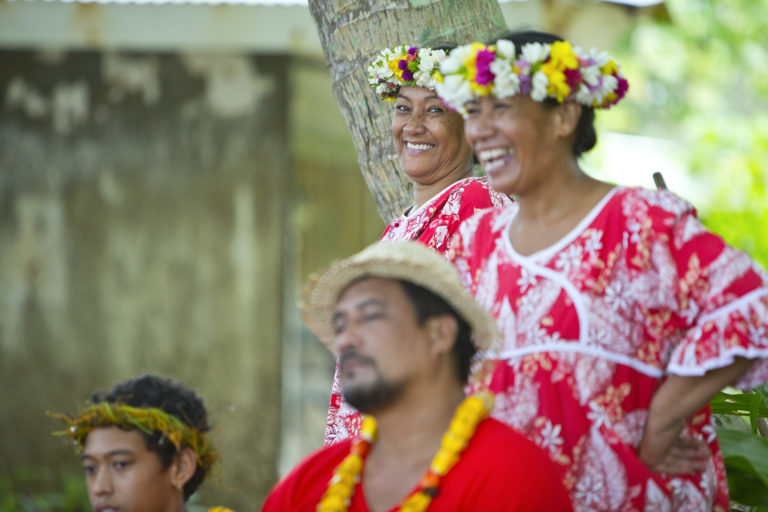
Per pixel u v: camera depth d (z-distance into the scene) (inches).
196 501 679.1
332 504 210.2
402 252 213.0
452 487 202.1
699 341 219.1
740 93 1130.0
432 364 208.4
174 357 699.4
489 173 237.9
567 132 234.7
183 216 698.8
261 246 697.0
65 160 697.6
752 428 291.6
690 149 1090.7
